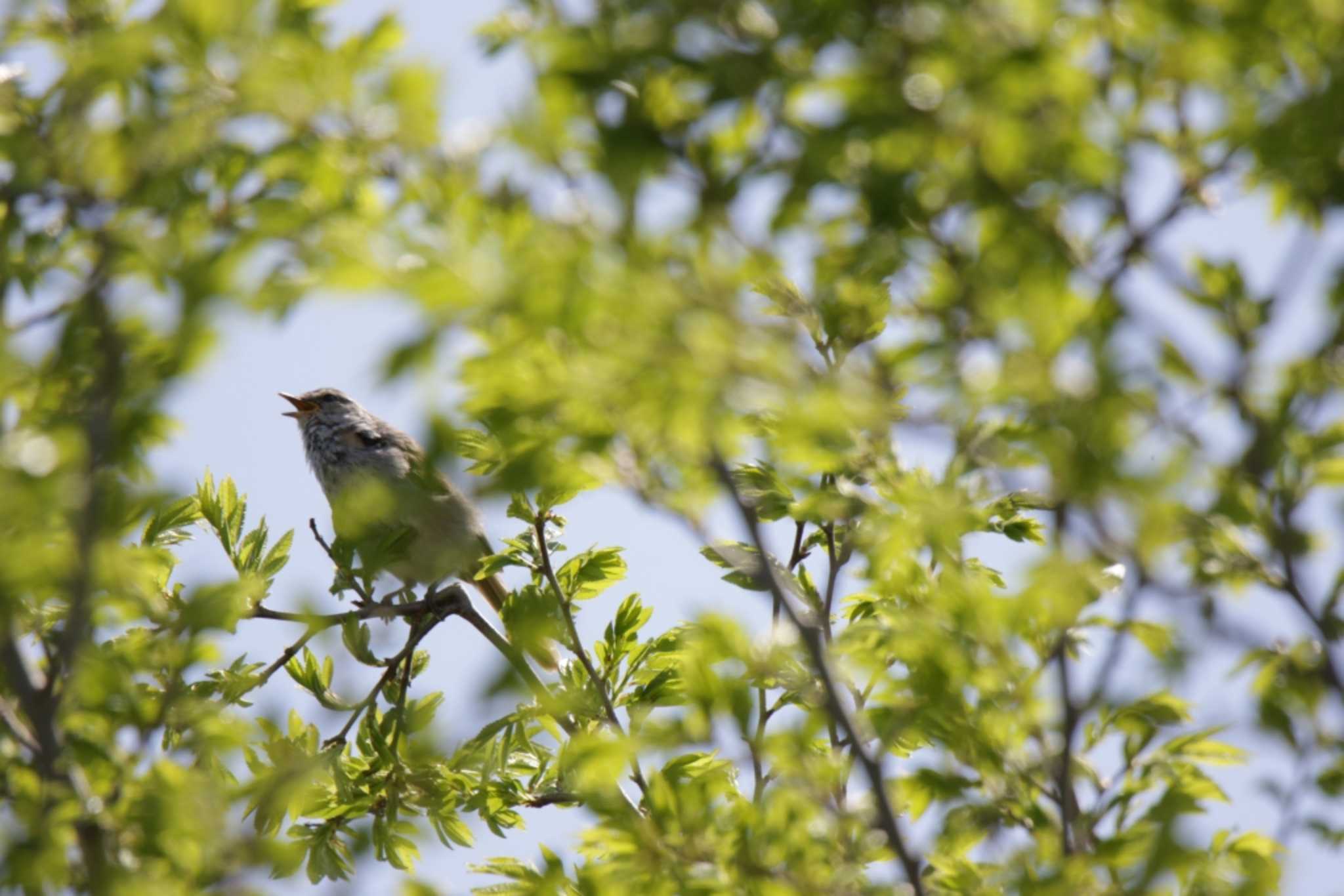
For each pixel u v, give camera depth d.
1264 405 6.34
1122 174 6.26
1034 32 5.99
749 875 7.15
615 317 5.61
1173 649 6.77
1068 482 5.70
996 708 7.47
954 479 7.35
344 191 6.18
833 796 7.96
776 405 6.08
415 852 11.23
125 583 6.76
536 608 8.00
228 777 8.76
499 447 8.30
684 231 6.10
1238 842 7.19
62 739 7.31
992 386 5.96
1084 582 6.41
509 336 5.88
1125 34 6.43
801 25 6.03
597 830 7.30
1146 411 5.94
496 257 5.37
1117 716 7.64
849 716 7.20
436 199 5.90
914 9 5.90
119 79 6.51
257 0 5.98
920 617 7.69
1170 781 7.46
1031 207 6.16
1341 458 6.75
